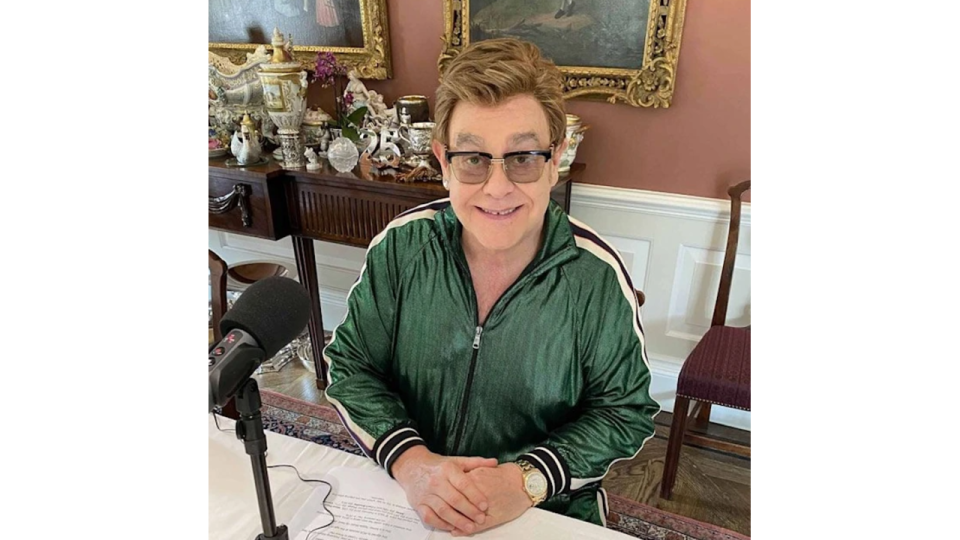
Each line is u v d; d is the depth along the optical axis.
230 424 0.94
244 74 2.07
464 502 0.77
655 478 1.87
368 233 1.85
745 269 1.90
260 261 2.59
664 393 2.18
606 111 1.89
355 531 0.76
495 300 0.94
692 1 1.67
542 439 0.99
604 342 0.93
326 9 2.04
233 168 1.88
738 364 1.61
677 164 1.87
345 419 0.95
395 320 1.00
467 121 0.79
